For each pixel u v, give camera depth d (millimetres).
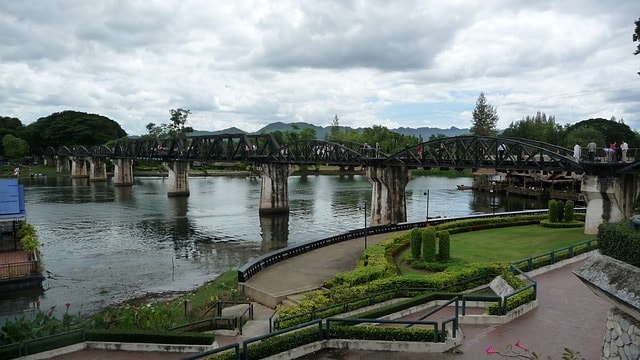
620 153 41219
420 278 25766
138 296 37125
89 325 22688
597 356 15227
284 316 22000
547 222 49031
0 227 48375
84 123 177125
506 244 40344
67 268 45469
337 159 69188
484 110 158500
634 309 10102
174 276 43125
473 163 52531
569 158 43031
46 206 87625
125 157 118125
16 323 20875
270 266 36125
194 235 62812
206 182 142250
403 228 49656
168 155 102375
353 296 24156
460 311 21062
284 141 186125
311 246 41188
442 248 33719
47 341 19656
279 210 81000
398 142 184625
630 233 10977
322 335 16797
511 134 163375
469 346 16344
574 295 21688
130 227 67750
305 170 163375
